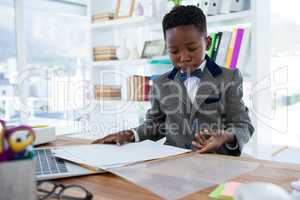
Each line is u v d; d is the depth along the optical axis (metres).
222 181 0.53
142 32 2.15
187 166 0.64
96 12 2.22
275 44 1.70
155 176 0.57
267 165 0.64
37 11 2.80
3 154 0.34
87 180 0.57
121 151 0.77
